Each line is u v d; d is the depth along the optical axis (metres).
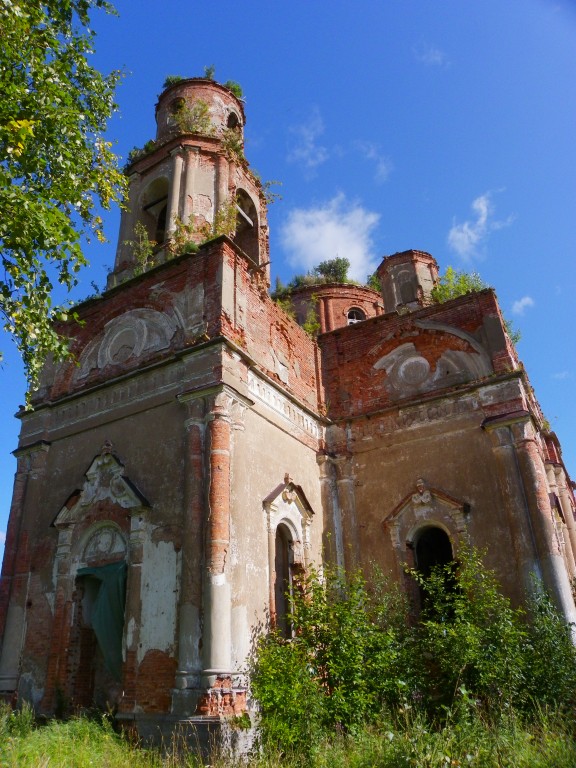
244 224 20.42
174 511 12.78
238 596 12.03
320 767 8.93
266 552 13.62
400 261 23.95
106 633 12.88
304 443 17.14
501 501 15.37
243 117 22.31
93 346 16.55
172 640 11.70
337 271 32.78
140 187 19.64
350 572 16.02
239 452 13.32
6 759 8.70
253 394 14.80
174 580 12.16
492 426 15.94
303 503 15.98
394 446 17.48
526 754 8.38
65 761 8.97
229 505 12.46
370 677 11.96
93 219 11.94
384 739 8.98
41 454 15.95
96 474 14.55
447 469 16.44
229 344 13.66
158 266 15.68
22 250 9.88
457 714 10.67
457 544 15.58
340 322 28.20
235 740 10.42
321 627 12.68
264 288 16.89
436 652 12.48
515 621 13.03
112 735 10.91
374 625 12.95
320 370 19.48
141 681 11.72
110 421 14.97
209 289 14.62
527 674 11.84
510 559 14.79
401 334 18.86
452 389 17.14
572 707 11.26
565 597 13.83
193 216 17.72
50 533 14.94
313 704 10.64
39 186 10.63
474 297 18.08
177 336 14.70
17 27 9.98
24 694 13.48
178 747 10.52
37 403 16.75
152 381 14.55
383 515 16.92
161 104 21.83
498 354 16.91
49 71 10.52
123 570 13.12
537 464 15.21
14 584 14.79
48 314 10.84
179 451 13.31
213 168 19.06
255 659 12.04
